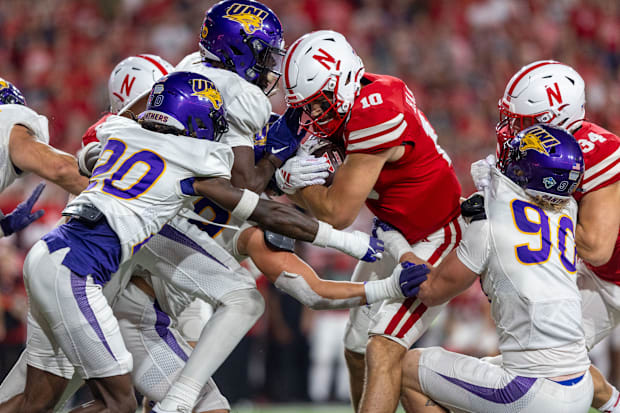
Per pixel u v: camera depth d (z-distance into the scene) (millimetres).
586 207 13727
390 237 13969
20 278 22641
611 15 46500
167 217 12352
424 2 43062
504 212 12680
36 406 12984
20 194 24141
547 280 12453
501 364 13500
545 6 45031
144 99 13766
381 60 39594
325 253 25547
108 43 38312
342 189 13094
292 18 40719
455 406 13039
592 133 13922
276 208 12492
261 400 25125
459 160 34812
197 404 13633
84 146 14430
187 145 12234
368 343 13773
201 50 13828
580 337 12562
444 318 26703
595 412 20109
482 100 38875
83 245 11969
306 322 25328
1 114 13930
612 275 14938
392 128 12992
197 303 15500
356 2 42250
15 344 22297
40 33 38219
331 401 25859
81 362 12141
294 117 13500
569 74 13836
